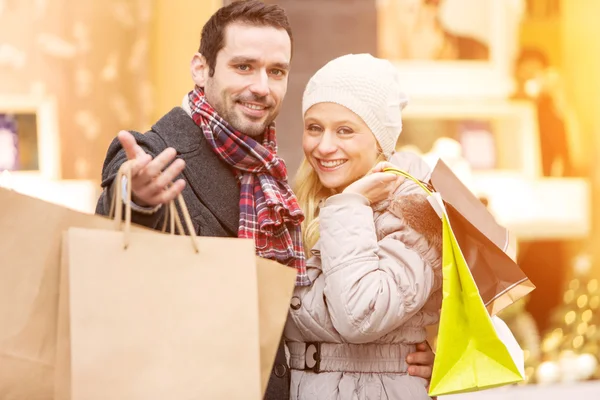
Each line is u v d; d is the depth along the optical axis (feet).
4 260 8.51
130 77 27.50
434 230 10.83
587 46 32.42
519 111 32.14
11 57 27.07
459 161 28.17
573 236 32.55
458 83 31.53
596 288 30.96
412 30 30.96
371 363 11.03
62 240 8.55
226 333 8.82
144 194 9.00
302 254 11.30
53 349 8.61
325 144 11.35
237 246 8.98
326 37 29.35
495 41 31.83
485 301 10.61
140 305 8.54
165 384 8.54
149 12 27.45
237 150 11.10
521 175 32.17
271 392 11.10
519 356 11.32
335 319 10.47
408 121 31.37
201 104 11.29
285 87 11.44
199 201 11.09
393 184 11.19
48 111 27.20
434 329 12.50
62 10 27.25
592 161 32.58
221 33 11.10
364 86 11.30
